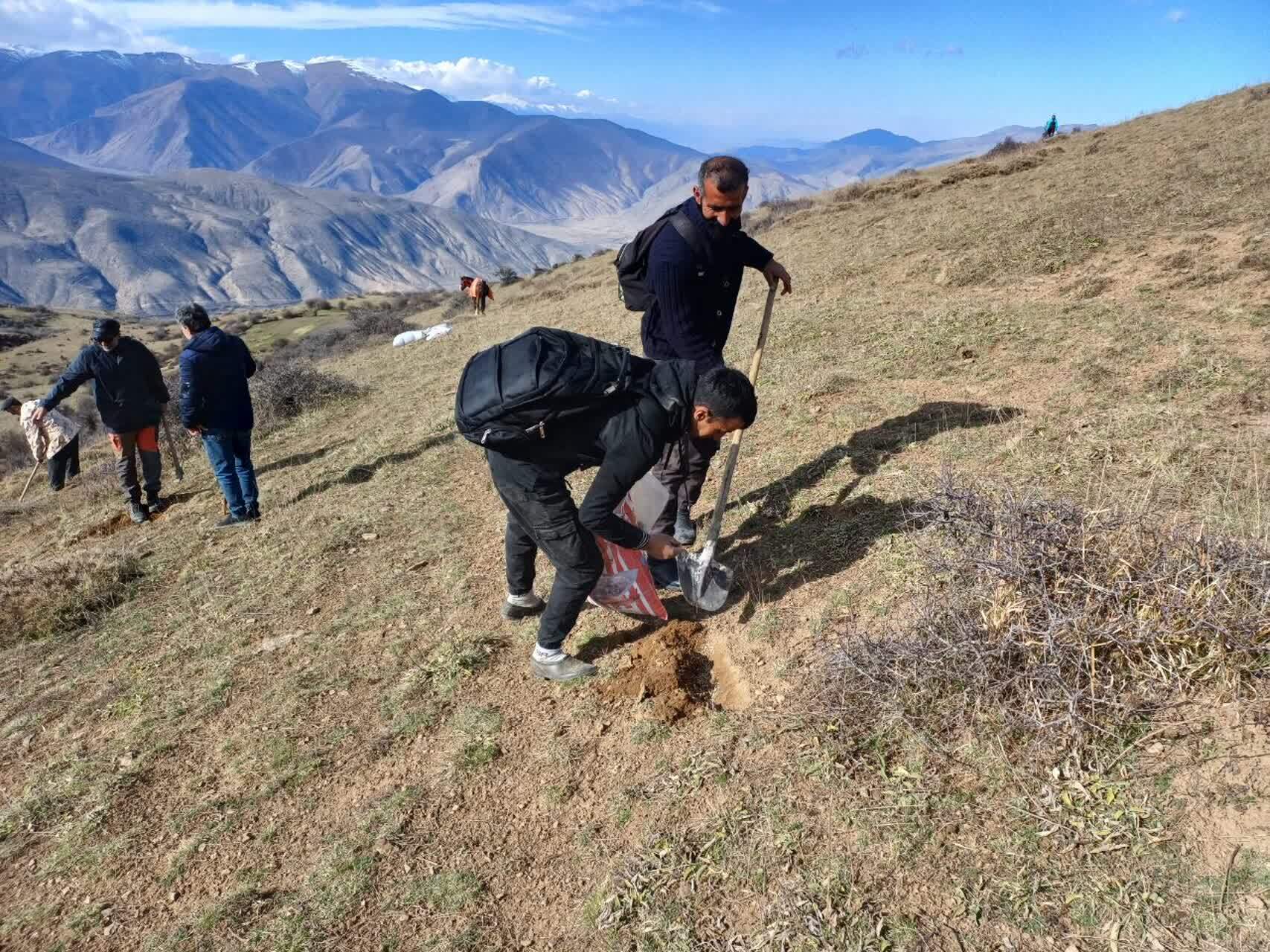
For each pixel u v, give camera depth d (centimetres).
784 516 462
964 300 813
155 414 759
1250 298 631
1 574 624
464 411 309
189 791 355
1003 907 216
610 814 292
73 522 834
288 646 459
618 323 1262
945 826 243
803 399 634
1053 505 297
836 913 226
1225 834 215
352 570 547
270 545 623
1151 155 1410
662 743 320
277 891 292
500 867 283
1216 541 271
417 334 1856
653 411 301
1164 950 194
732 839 262
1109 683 258
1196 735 241
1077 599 271
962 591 298
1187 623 254
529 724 351
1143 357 559
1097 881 215
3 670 507
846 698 293
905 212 1509
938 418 530
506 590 477
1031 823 236
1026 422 487
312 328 5278
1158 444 419
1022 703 264
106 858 324
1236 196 932
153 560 643
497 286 4391
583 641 404
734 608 394
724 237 370
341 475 771
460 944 256
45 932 295
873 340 754
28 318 12731
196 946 274
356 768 348
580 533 338
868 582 369
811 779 274
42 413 713
